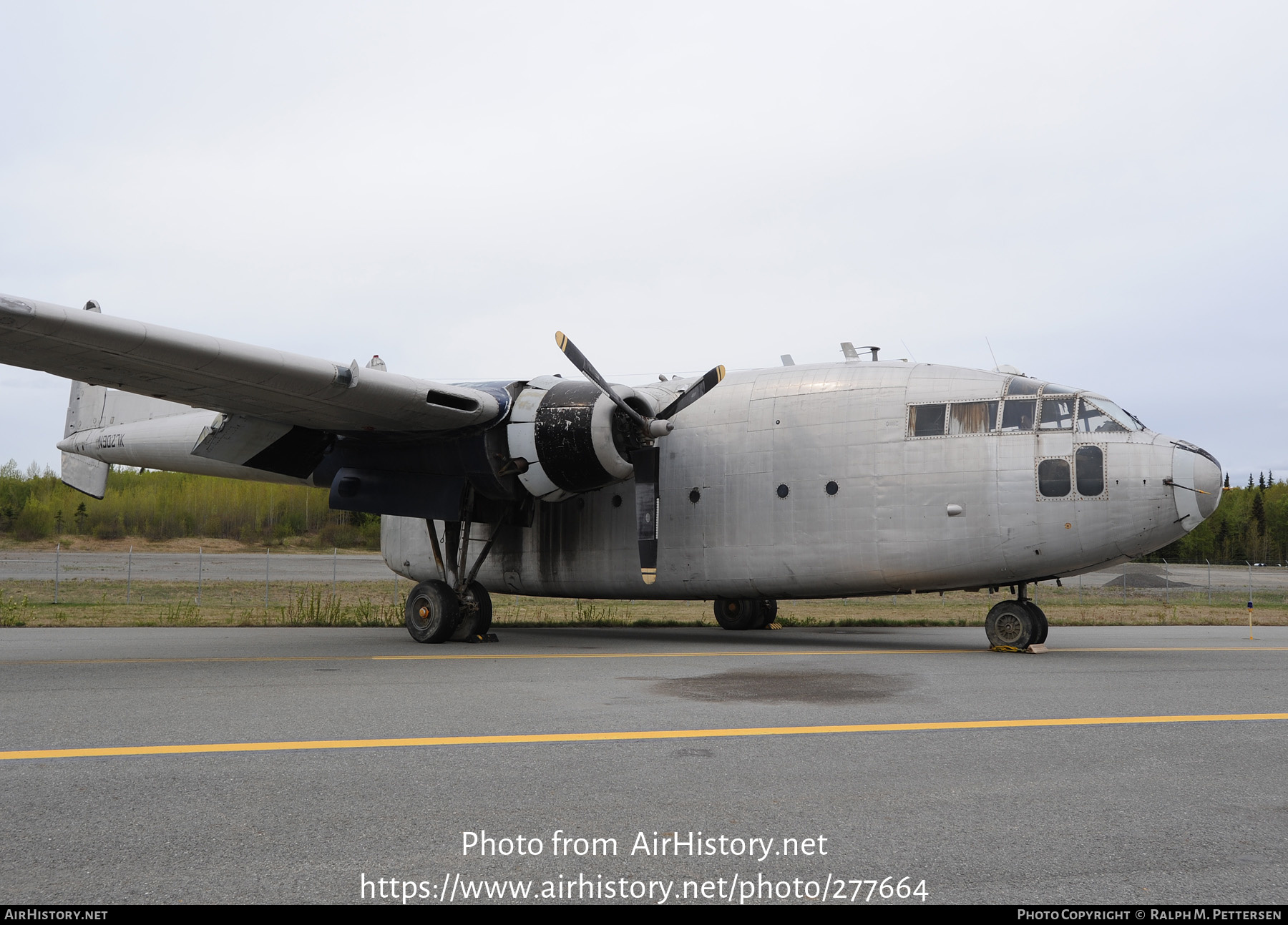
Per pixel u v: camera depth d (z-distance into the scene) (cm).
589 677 900
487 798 448
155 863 355
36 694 776
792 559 1294
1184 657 1134
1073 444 1145
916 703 737
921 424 1231
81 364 1023
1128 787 475
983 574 1186
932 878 346
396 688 818
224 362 1014
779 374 1376
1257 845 384
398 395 1139
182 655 1120
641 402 1270
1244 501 9300
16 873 343
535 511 1430
